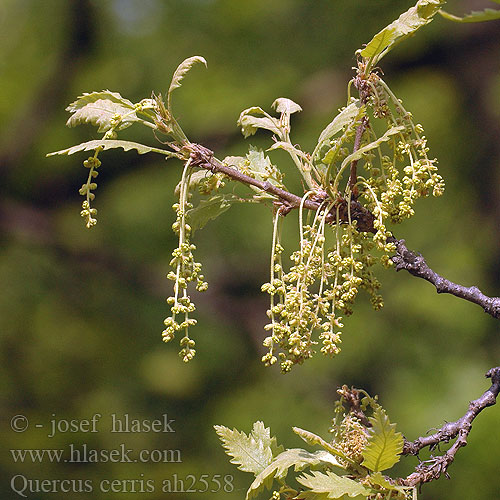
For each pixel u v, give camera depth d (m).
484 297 2.91
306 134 8.35
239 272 9.12
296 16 8.63
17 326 8.81
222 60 8.75
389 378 7.98
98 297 9.10
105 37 8.97
